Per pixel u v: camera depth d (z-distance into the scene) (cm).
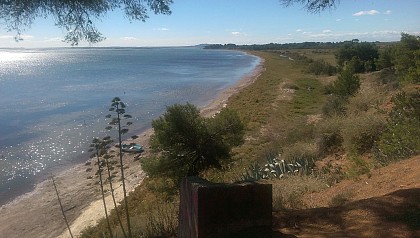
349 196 771
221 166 1334
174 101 5119
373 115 1395
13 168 2584
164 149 1274
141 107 4706
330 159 1338
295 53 16450
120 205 1730
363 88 2872
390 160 978
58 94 5844
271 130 2705
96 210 1805
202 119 1316
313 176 1063
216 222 487
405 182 722
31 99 5366
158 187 1463
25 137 3362
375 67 6084
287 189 934
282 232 546
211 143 1284
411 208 527
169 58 18400
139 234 905
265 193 500
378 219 520
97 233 1452
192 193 509
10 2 707
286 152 1522
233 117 1316
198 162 1280
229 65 12062
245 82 6981
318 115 2906
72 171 2498
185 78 8062
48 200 2041
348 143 1334
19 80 7950
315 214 597
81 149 2991
